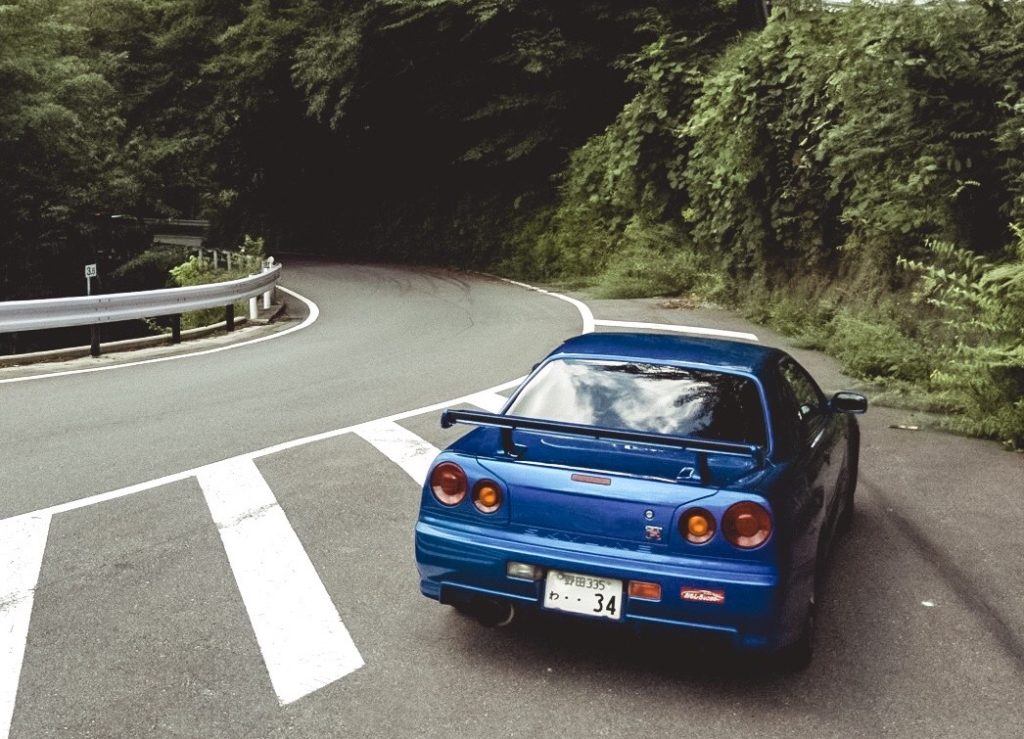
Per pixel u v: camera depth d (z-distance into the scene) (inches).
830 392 411.2
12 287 1061.8
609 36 1102.4
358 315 767.1
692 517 149.3
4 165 1043.3
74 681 158.9
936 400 379.6
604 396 180.1
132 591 196.7
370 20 1196.5
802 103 584.7
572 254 1035.9
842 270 577.9
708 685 160.6
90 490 267.0
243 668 164.1
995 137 421.4
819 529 172.4
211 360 518.3
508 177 1263.5
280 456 306.7
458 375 463.8
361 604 191.6
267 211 1705.2
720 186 668.7
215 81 1498.5
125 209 1178.0
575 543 155.4
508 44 1180.5
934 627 185.5
